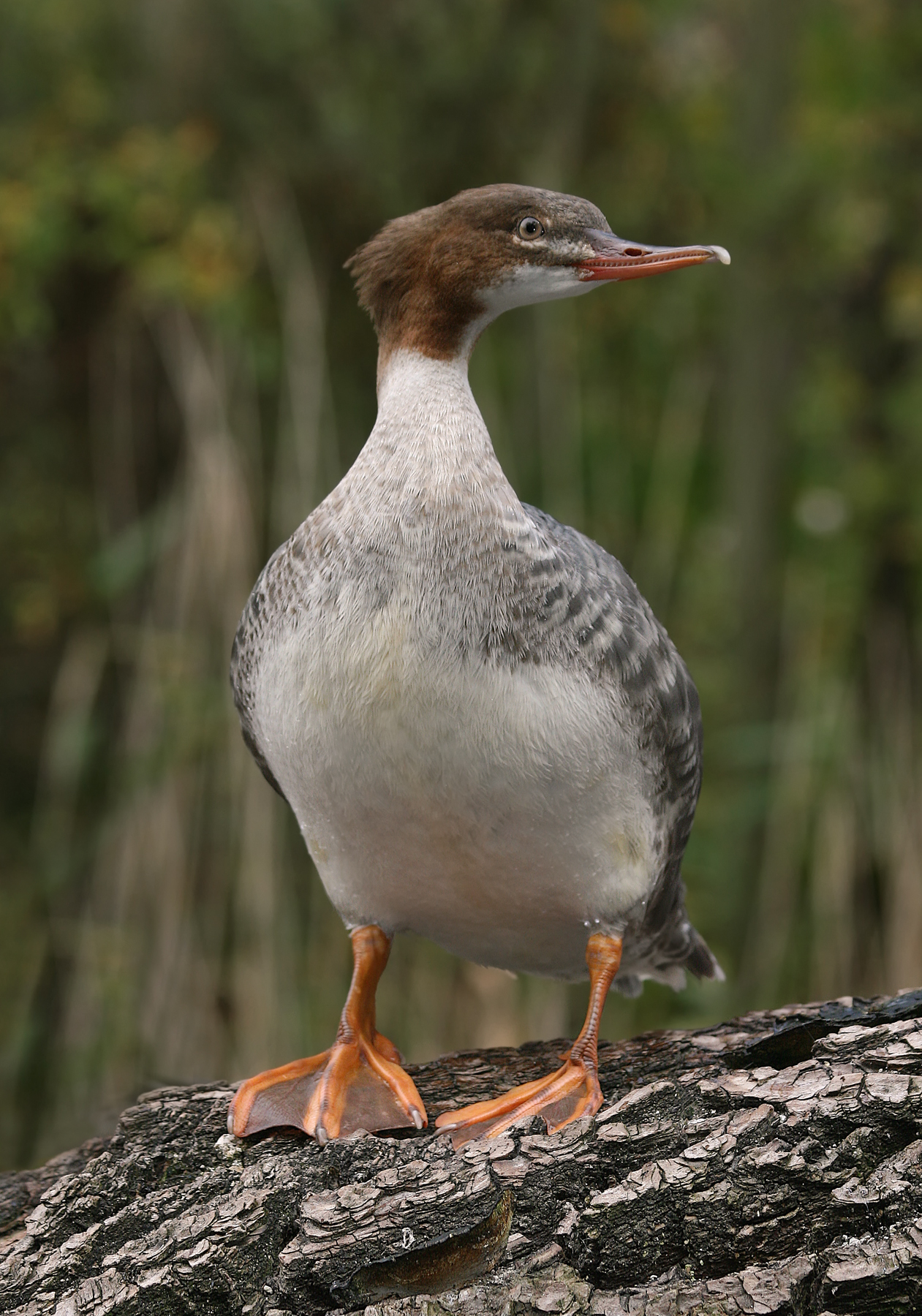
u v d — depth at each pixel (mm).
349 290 9734
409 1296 3434
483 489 4305
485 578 4184
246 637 4629
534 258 4695
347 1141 3824
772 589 10062
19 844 10305
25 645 10383
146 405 9867
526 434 9898
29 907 10031
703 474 10945
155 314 9648
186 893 9281
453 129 9844
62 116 9391
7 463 10141
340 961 9344
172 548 9445
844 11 10453
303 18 9328
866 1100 3576
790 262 9883
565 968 5266
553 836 4371
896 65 10211
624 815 4449
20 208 9164
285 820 9336
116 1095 8945
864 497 10062
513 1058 5020
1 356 9938
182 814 9289
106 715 10000
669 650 4770
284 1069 4594
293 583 4367
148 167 9109
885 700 10250
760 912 10023
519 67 9859
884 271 10305
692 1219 3467
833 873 9953
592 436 10570
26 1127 9594
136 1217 3824
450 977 9406
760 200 9805
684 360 10750
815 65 10359
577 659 4262
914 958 9750
